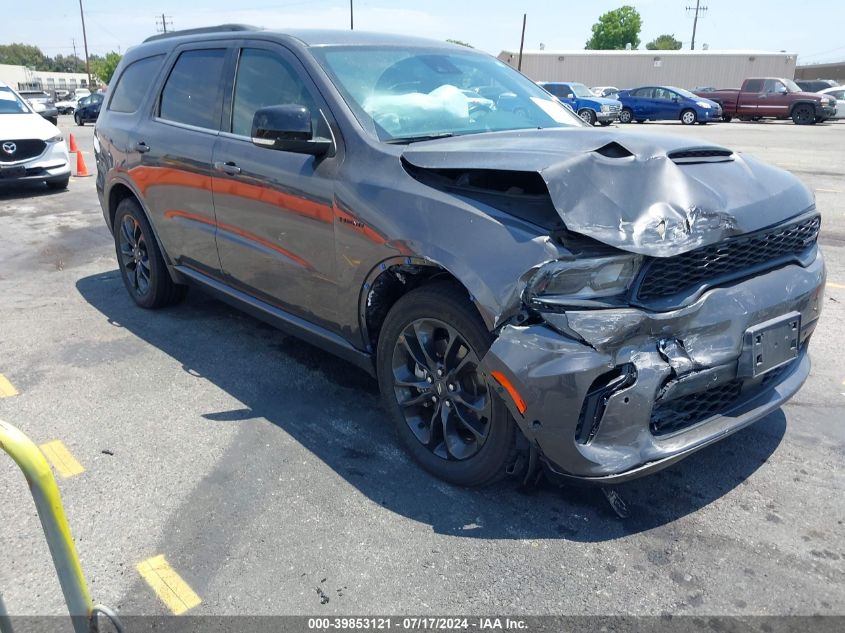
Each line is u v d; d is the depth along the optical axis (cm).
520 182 263
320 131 329
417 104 347
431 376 293
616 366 239
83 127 2808
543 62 4300
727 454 323
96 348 455
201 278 448
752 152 1484
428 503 287
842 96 2747
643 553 258
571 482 253
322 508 284
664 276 244
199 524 275
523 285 237
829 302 531
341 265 316
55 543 173
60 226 843
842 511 281
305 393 388
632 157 264
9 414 364
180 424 354
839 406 369
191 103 431
